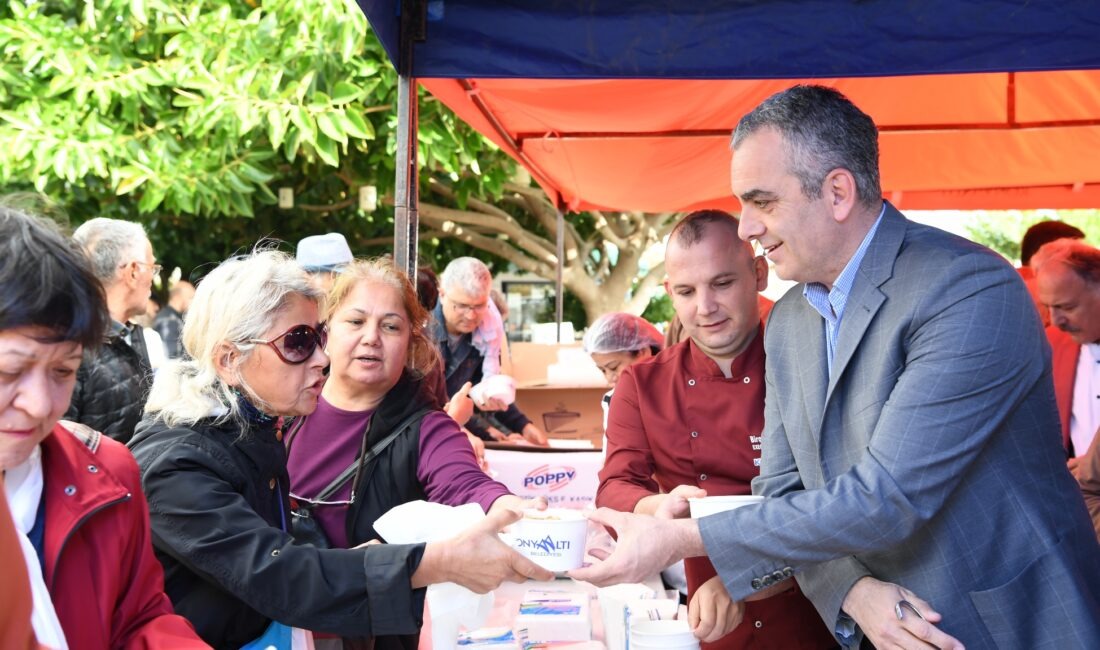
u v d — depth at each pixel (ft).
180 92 23.97
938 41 11.91
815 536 6.18
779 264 6.82
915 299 6.35
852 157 6.53
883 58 11.96
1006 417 6.29
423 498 8.48
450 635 6.75
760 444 8.82
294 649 6.12
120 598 5.39
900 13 11.91
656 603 7.56
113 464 5.35
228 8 24.49
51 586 4.87
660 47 11.91
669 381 9.39
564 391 18.83
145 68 25.53
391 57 11.66
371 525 8.34
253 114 22.99
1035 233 20.86
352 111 22.82
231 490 6.25
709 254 8.68
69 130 25.23
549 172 25.73
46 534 4.90
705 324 8.82
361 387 8.45
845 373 6.72
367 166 34.04
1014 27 11.78
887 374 6.43
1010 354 6.15
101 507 5.05
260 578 5.91
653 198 29.04
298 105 22.85
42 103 25.63
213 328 6.34
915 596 6.36
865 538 6.13
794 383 7.36
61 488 5.00
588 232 45.62
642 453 9.47
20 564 3.43
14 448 4.38
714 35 11.91
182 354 6.77
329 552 6.07
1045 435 6.48
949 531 6.32
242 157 27.43
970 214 59.67
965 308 6.19
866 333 6.57
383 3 11.14
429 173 34.27
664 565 6.47
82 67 25.18
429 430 8.51
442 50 11.80
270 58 23.98
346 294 8.47
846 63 11.95
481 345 17.51
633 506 8.68
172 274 37.22
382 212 40.37
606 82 17.42
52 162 24.68
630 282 43.68
